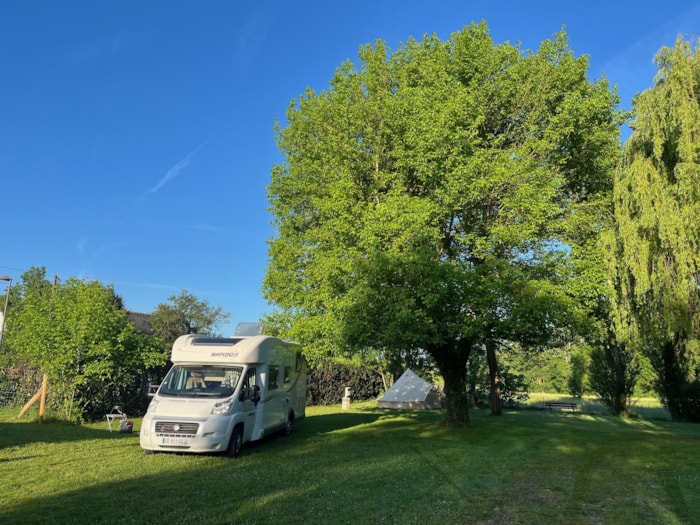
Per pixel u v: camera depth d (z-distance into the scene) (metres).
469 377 34.66
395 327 13.15
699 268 11.09
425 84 16.22
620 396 28.84
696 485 7.88
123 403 20.19
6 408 20.25
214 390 11.23
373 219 14.08
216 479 8.17
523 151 14.27
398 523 5.86
